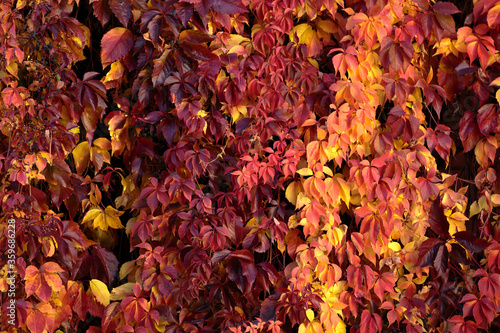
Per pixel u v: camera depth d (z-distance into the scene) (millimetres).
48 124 3025
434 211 3160
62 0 3020
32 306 3018
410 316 3152
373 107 3123
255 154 3066
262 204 3131
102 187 3129
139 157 3084
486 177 3172
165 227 3070
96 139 3078
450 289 3176
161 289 3049
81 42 3055
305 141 3113
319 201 3133
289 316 3107
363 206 3131
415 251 3158
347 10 3066
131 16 3045
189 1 2980
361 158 3123
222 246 3059
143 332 3059
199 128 3049
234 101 3062
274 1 3062
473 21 3123
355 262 3131
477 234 3203
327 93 3086
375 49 3123
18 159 3002
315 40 3107
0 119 3006
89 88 3035
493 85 3141
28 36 3023
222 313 3100
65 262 3055
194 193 3092
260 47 3076
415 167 3133
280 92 3084
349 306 3143
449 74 3148
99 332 3086
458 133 3195
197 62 3029
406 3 3107
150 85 3047
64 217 3127
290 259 3168
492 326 3180
